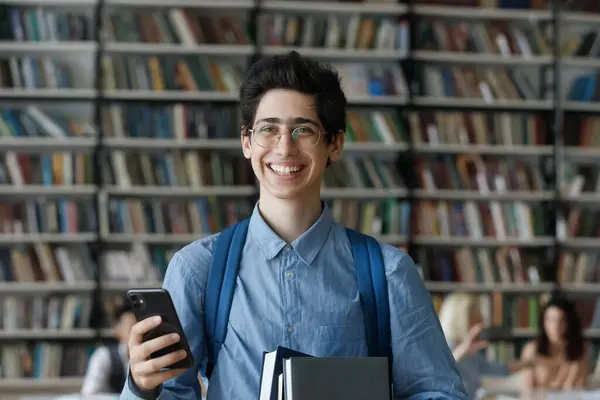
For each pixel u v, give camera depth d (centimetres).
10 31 670
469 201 703
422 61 710
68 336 665
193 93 674
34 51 680
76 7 691
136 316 144
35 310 666
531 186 705
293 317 151
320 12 708
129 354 142
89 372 500
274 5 688
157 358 138
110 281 668
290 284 152
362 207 688
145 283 668
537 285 700
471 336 481
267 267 154
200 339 153
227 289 152
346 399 137
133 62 674
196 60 680
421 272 692
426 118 695
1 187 660
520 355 698
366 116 693
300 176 152
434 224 694
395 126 693
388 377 139
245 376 149
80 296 672
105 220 667
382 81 694
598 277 710
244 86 157
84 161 670
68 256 670
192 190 672
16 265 665
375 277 155
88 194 688
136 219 670
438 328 159
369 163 692
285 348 140
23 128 668
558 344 510
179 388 151
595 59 718
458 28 706
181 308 152
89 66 689
